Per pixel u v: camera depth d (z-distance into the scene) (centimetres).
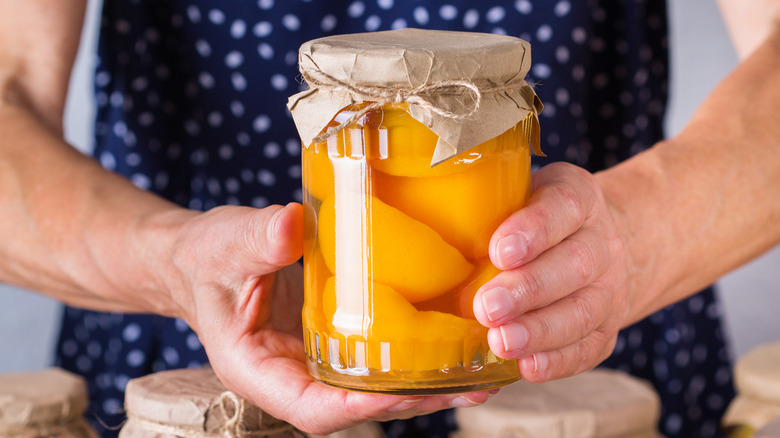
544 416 73
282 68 80
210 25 80
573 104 81
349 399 51
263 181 83
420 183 49
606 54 85
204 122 83
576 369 53
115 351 86
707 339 96
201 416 58
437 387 50
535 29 78
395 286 50
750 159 62
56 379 80
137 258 59
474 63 48
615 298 54
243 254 53
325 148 50
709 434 97
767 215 61
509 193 50
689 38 239
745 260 62
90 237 61
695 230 60
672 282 60
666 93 89
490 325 49
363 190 49
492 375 51
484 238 50
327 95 49
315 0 78
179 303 58
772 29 73
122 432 61
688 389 93
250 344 54
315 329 52
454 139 48
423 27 77
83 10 74
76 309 95
